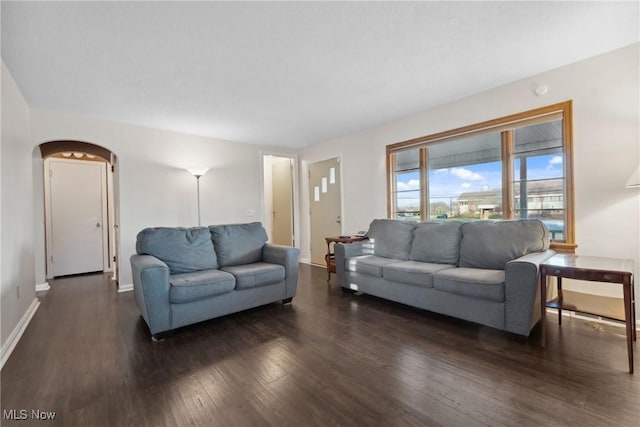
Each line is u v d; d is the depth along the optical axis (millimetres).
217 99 3133
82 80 2627
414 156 3848
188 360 1960
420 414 1394
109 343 2234
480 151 3217
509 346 2074
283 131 4434
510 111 2906
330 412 1423
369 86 2904
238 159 4969
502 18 1900
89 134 3605
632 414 1357
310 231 5637
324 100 3236
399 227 3520
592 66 2434
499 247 2641
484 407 1432
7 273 2217
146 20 1827
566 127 2574
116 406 1493
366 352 2031
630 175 2293
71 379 1739
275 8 1746
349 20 1881
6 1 1608
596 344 2070
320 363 1894
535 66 2576
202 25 1893
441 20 1903
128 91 2881
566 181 2594
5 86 2309
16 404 1510
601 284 2453
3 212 2176
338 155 4875
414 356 1960
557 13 1861
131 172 3906
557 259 2199
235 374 1779
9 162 2385
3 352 2000
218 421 1376
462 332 2350
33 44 2053
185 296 2377
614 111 2352
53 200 4789
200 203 4516
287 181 6102
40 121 3295
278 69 2512
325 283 4074
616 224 2365
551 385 1596
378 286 3111
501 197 3062
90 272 5090
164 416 1415
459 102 3303
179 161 4328
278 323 2607
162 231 2873
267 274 2914
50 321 2711
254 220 5125
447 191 3529
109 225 5281
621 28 2037
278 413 1424
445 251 2992
